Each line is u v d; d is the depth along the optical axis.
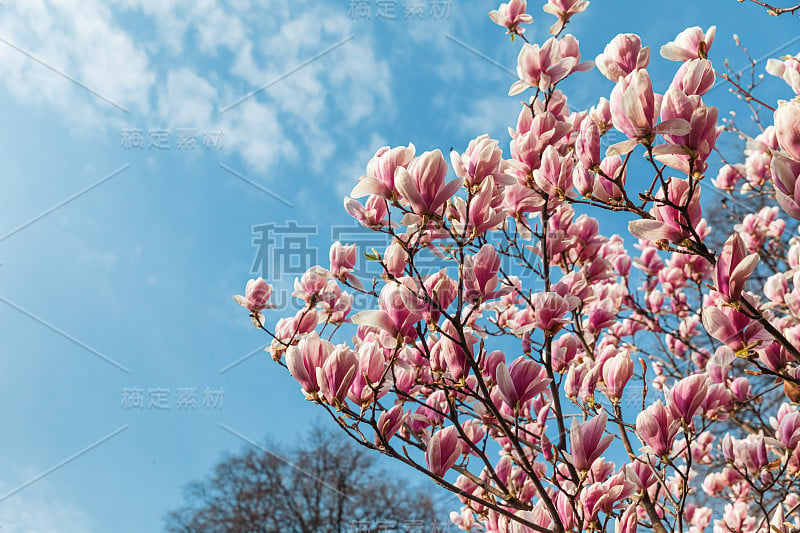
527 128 2.16
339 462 13.95
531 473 1.73
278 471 14.05
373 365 1.76
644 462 1.96
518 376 1.77
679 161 1.45
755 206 4.51
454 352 1.85
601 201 1.76
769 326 1.44
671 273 3.87
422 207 1.61
